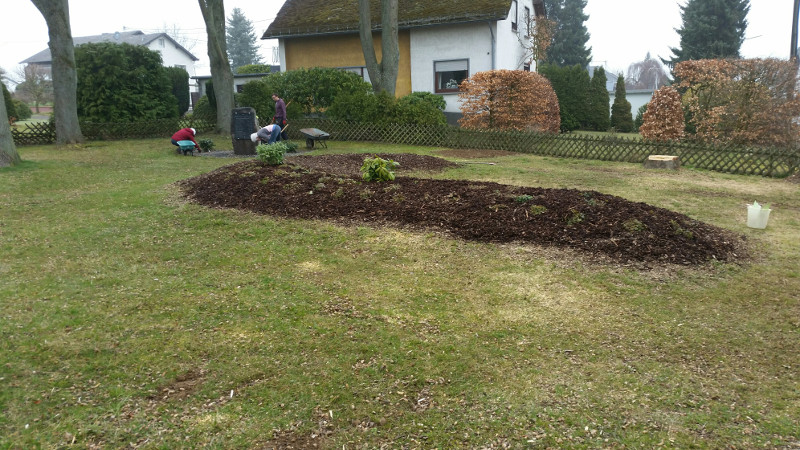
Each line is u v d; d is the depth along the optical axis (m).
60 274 5.16
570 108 28.53
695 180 10.91
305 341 3.86
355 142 17.70
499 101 17.27
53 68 15.34
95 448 2.73
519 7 23.86
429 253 5.76
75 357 3.59
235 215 7.22
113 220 7.08
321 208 7.31
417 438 2.84
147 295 4.66
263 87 18.94
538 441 2.82
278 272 5.26
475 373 3.47
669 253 5.59
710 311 4.43
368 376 3.42
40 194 8.67
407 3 22.06
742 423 2.97
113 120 18.00
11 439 2.76
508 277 5.11
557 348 3.81
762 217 6.90
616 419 3.00
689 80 15.62
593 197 7.18
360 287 4.90
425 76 21.66
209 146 14.99
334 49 23.03
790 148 12.33
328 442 2.81
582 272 5.21
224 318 4.22
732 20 36.03
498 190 7.64
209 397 3.18
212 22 17.78
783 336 4.00
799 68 13.39
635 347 3.83
